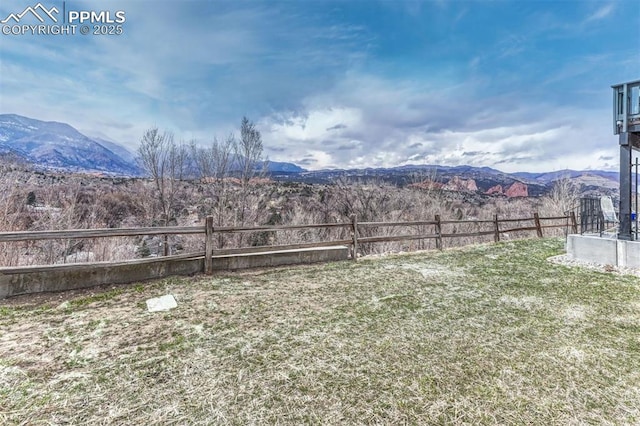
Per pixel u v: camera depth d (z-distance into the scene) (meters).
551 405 2.14
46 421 1.93
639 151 6.74
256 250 5.81
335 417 2.01
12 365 2.50
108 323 3.33
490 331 3.27
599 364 2.65
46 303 3.79
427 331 3.26
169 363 2.60
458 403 2.15
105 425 1.91
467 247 8.38
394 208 21.25
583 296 4.38
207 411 2.05
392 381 2.39
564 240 9.56
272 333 3.18
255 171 18.98
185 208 17.48
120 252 11.71
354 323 3.45
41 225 9.62
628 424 1.96
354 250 6.80
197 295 4.25
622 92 6.05
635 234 6.23
